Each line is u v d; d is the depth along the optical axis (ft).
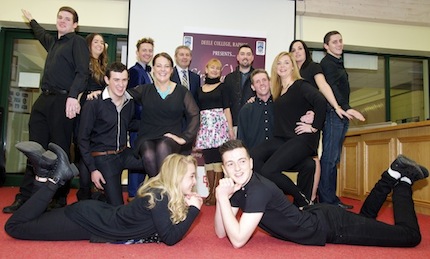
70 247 5.66
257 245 6.20
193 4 15.62
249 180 5.89
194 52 15.52
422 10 17.03
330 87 10.16
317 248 6.00
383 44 17.22
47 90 8.87
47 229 5.93
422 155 10.62
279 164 8.09
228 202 5.84
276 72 9.24
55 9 15.25
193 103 8.80
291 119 8.72
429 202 10.32
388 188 6.88
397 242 6.05
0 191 13.53
